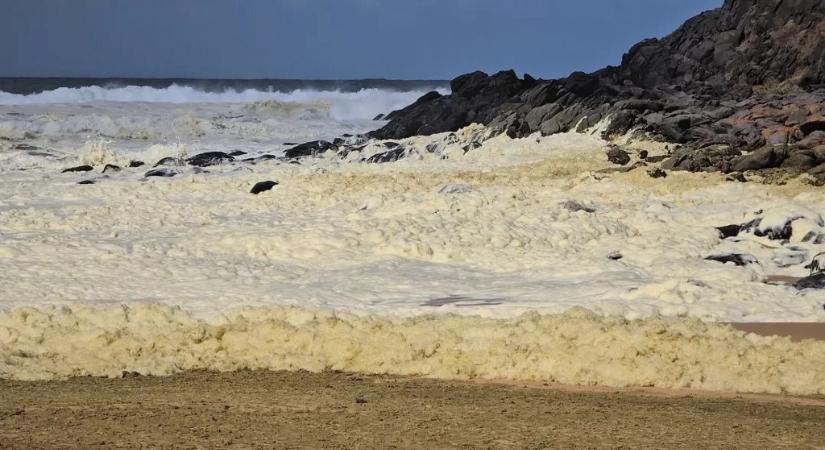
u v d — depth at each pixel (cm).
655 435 1293
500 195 3622
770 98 5659
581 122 5628
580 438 1277
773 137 4772
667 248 2858
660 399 1521
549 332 1828
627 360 1694
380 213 3369
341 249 2861
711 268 2542
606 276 2508
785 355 1720
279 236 2944
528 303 2205
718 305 2145
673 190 3906
